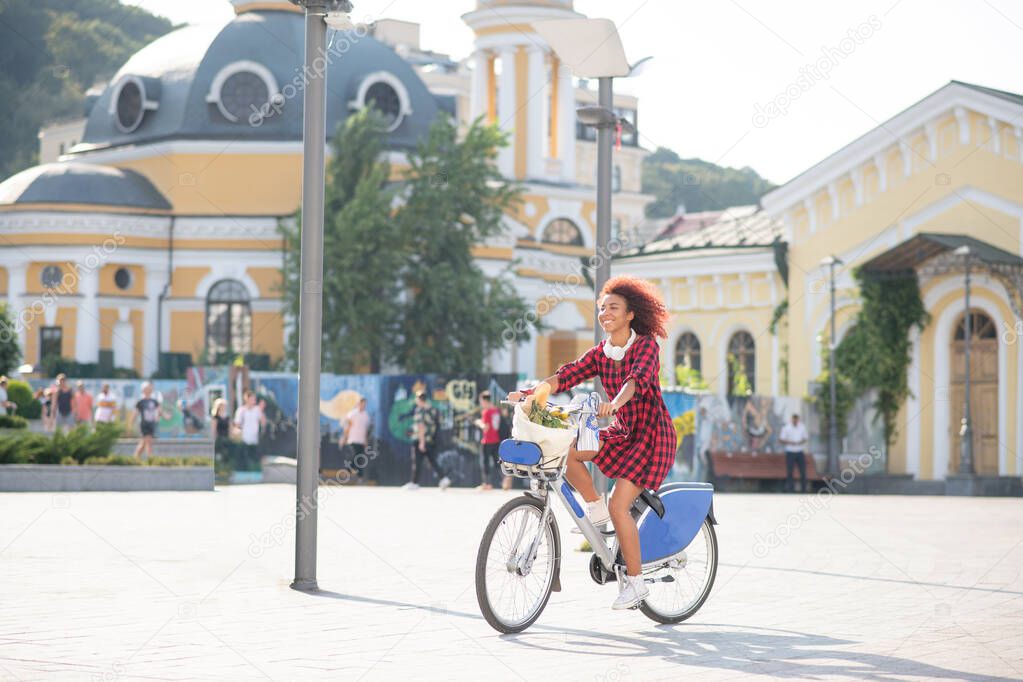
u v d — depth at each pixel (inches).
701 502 358.6
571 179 2578.7
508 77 2482.8
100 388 1491.1
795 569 490.9
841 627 346.0
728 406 1306.6
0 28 2449.6
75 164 2079.2
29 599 377.7
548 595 343.6
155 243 2064.5
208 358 1973.4
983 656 301.6
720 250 1798.7
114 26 2539.4
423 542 582.2
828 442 1526.8
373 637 319.0
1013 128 1465.3
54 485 962.7
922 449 1510.8
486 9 2482.8
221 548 534.0
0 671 268.2
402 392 1259.2
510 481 1177.4
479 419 1230.9
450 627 336.5
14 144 2447.1
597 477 580.1
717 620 357.1
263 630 327.0
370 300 1823.3
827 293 1638.8
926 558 537.6
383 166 1951.3
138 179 2110.0
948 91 1503.4
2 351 1672.0
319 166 430.3
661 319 342.0
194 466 1027.9
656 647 310.8
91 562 475.8
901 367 1523.1
